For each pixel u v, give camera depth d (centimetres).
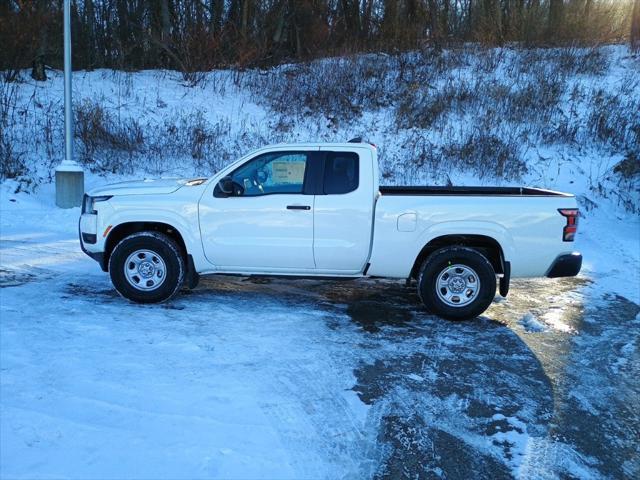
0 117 1455
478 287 564
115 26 2178
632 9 2192
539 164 1395
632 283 770
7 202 1180
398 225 564
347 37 2261
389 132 1590
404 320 576
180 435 334
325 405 383
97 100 1620
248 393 394
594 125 1491
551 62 1900
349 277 591
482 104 1652
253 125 1627
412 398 401
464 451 336
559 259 561
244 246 581
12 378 398
